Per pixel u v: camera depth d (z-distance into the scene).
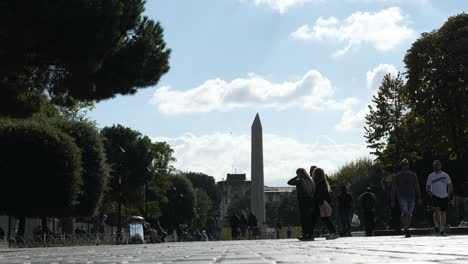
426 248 9.27
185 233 62.06
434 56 51.03
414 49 52.06
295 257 7.55
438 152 52.22
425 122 51.72
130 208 84.50
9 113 21.73
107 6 19.09
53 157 40.38
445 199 18.83
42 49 19.61
